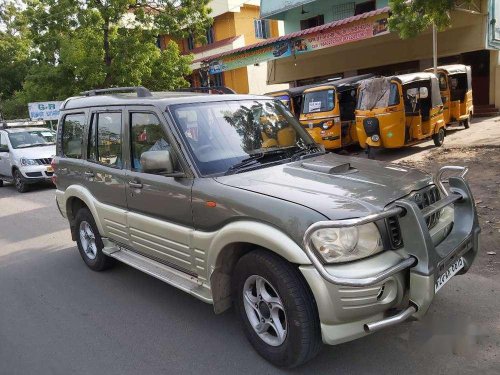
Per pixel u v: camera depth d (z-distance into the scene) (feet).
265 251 10.30
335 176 11.40
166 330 13.05
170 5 61.87
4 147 44.86
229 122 13.38
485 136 42.91
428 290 9.12
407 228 9.36
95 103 16.30
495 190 23.49
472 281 14.11
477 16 52.31
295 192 10.25
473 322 11.84
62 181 18.67
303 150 13.92
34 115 58.18
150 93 15.17
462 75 48.55
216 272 11.32
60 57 60.39
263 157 12.78
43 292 16.83
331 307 8.98
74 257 20.74
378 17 50.16
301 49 59.16
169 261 13.42
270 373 10.54
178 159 12.24
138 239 14.39
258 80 88.43
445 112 45.03
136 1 60.18
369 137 37.68
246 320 11.19
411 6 34.53
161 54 66.18
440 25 34.86
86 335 13.21
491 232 17.79
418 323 11.99
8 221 30.07
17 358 12.29
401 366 10.35
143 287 16.40
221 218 10.92
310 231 8.79
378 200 9.84
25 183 41.45
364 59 64.54
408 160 35.81
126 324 13.65
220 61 70.08
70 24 58.65
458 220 11.43
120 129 14.70
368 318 9.31
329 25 54.80
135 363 11.53
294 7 66.90
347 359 10.77
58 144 19.08
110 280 17.34
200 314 13.87
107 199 15.75
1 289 17.57
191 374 10.84
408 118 38.50
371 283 8.56
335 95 41.63
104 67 59.41
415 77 37.93
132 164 14.35
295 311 9.55
